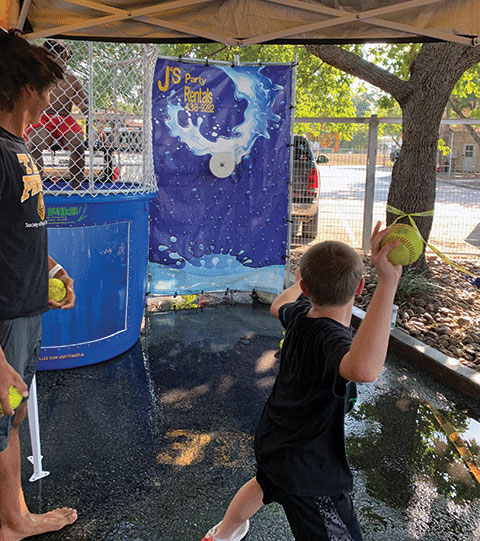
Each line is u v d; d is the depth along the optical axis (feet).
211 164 20.01
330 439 6.88
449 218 29.78
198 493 10.14
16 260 7.40
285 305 7.74
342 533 6.84
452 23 11.35
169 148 19.75
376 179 29.48
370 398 14.16
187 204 20.44
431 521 9.48
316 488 6.75
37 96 7.50
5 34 7.30
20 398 7.11
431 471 10.97
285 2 11.32
